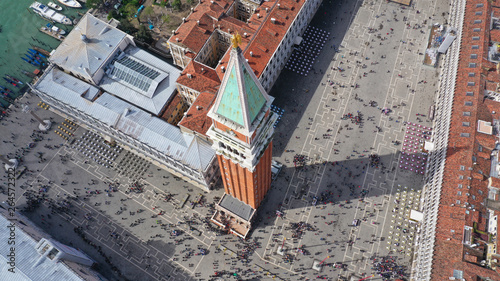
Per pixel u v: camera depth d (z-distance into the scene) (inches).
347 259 4886.8
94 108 5442.9
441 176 4729.3
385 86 6082.7
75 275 4222.4
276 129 5787.4
